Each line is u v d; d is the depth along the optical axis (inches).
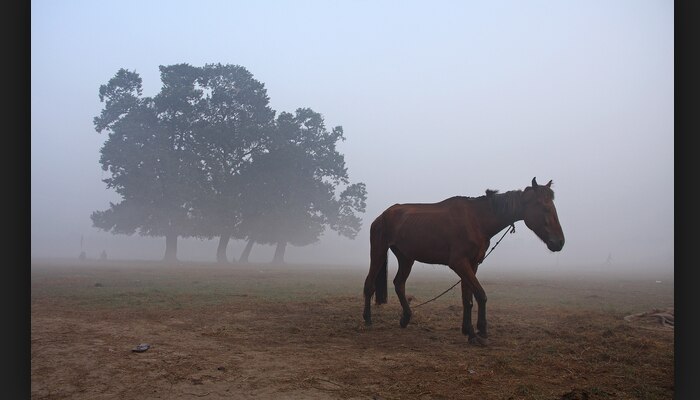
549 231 311.1
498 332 344.8
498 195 326.0
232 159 2241.6
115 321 361.1
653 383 221.5
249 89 2294.5
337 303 498.6
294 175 2263.8
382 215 373.7
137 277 928.9
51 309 422.9
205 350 267.0
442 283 927.0
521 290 775.1
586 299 637.9
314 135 2471.7
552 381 222.7
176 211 2075.5
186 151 2139.5
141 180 2016.5
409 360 253.9
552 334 335.3
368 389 205.9
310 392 200.4
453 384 214.2
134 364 235.5
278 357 255.6
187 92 2154.3
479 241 321.1
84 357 244.8
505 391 206.7
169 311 422.3
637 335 337.7
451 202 338.3
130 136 2080.5
